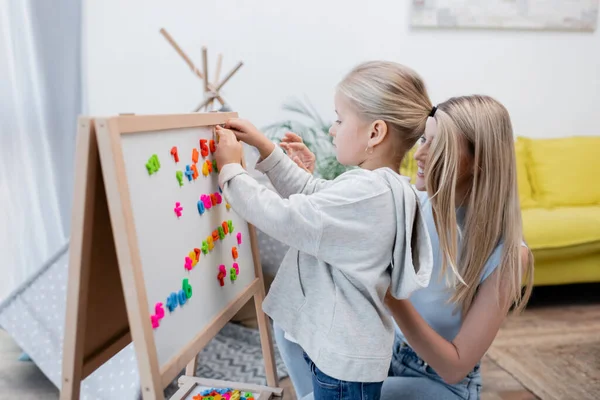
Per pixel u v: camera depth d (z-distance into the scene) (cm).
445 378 96
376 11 270
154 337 73
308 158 129
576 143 275
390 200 88
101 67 253
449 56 283
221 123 103
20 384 169
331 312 89
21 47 224
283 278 97
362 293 90
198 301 89
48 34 228
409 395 100
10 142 227
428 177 95
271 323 204
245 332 203
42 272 166
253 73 265
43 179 233
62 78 234
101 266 79
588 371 180
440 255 106
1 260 229
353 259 86
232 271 106
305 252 90
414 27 275
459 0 276
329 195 85
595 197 265
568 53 297
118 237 66
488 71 289
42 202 234
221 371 176
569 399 163
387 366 91
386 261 90
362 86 95
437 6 274
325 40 269
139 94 258
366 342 88
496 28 284
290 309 95
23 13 223
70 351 71
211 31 258
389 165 99
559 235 229
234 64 263
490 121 94
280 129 271
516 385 171
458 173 95
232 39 261
